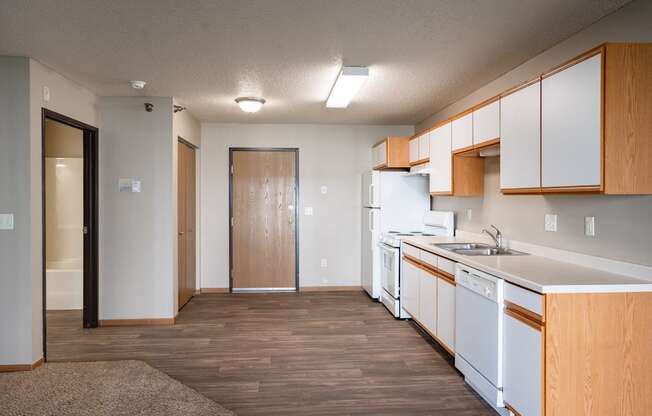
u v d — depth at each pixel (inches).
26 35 111.7
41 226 133.3
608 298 84.0
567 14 99.4
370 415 103.1
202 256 239.1
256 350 147.7
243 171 240.8
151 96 176.2
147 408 106.0
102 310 176.2
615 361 84.1
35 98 130.3
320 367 132.7
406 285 177.3
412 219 215.2
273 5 95.1
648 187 83.8
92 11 97.9
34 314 130.1
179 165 197.3
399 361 137.8
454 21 103.3
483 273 107.0
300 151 243.1
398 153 213.9
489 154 138.6
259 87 162.7
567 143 92.4
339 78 142.2
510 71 142.8
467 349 116.6
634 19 92.4
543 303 83.0
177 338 160.4
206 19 102.3
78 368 131.3
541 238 125.5
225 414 103.1
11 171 127.2
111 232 176.2
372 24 105.5
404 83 157.2
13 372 128.0
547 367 82.7
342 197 245.1
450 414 103.8
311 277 244.5
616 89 82.5
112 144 175.8
